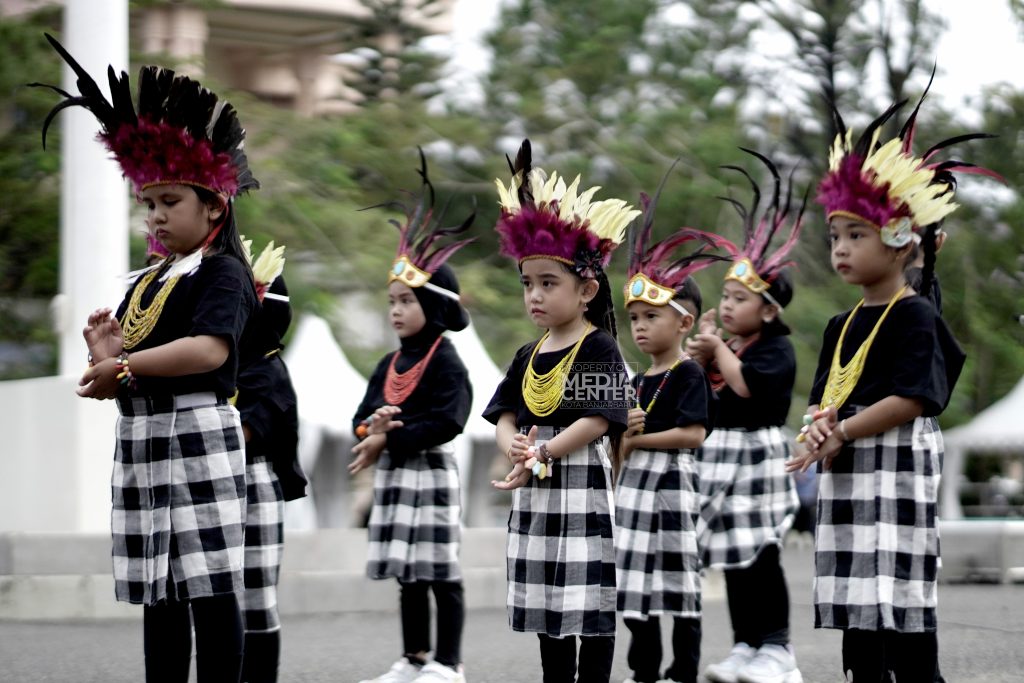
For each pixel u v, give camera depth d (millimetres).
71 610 11383
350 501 18312
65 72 12906
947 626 11445
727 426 9094
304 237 21047
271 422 7562
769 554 8859
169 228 6074
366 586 12430
